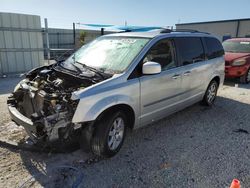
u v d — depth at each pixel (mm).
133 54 3748
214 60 5574
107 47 4215
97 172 3107
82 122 3000
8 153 3484
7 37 9883
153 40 3957
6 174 3016
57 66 4234
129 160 3404
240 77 8617
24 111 3684
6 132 4121
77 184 2869
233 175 3078
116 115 3328
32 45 10656
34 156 3424
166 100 4207
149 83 3738
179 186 2863
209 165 3295
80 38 21922
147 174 3088
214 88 5871
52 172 3082
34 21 10500
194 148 3770
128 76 3475
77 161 3332
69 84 3584
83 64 4008
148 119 3965
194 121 4902
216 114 5348
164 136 4180
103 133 3213
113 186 2850
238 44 9500
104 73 3559
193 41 4938
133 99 3521
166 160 3414
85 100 2982
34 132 2994
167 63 4184
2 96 6555
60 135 2969
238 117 5184
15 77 9867
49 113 3062
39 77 3824
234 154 3594
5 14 9672
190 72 4660
